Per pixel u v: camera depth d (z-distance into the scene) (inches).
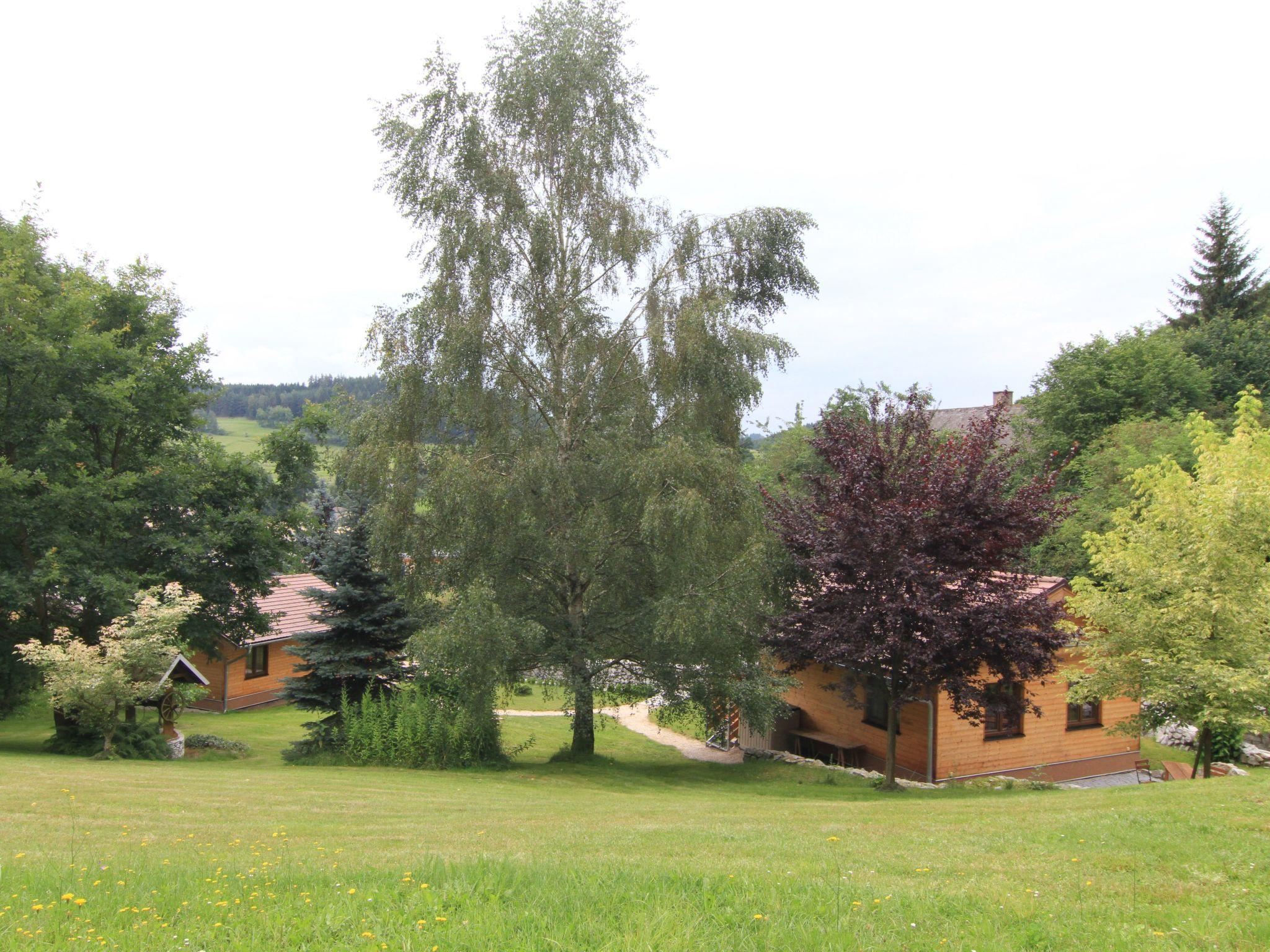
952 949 177.5
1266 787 387.5
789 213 698.2
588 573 667.4
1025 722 720.3
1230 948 179.3
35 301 752.3
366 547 761.6
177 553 751.7
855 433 565.6
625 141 721.6
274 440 892.0
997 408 567.2
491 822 378.3
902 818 376.8
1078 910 206.1
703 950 171.3
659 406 685.3
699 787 618.2
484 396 666.2
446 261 660.1
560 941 173.5
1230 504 498.3
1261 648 493.4
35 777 475.5
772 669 733.9
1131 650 532.4
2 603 677.3
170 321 865.5
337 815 394.3
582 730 736.3
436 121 677.9
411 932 178.1
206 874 231.9
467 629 581.3
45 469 732.7
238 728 936.9
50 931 178.5
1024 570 568.1
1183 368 1310.3
